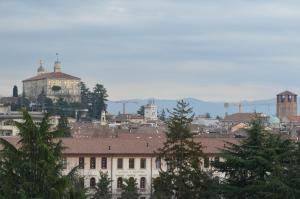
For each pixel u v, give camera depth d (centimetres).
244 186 9419
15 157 5769
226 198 9419
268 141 9544
